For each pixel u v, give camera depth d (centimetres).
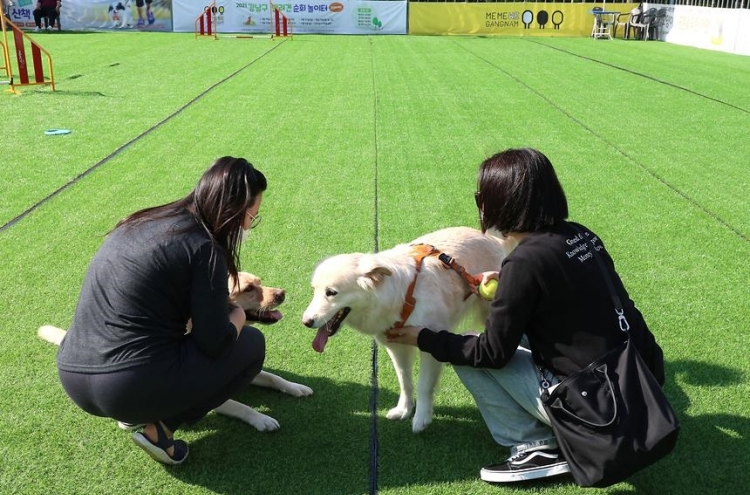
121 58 1741
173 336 268
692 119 1030
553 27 2673
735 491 273
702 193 671
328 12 2647
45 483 280
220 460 297
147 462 295
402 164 770
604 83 1384
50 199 634
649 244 539
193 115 1027
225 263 271
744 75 1512
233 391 298
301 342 397
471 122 999
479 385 286
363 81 1391
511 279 257
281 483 282
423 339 285
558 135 920
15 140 857
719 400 334
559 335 259
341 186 686
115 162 763
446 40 2416
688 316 421
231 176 263
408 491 277
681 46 2262
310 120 1001
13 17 2519
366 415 331
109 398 256
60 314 423
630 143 877
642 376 247
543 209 260
